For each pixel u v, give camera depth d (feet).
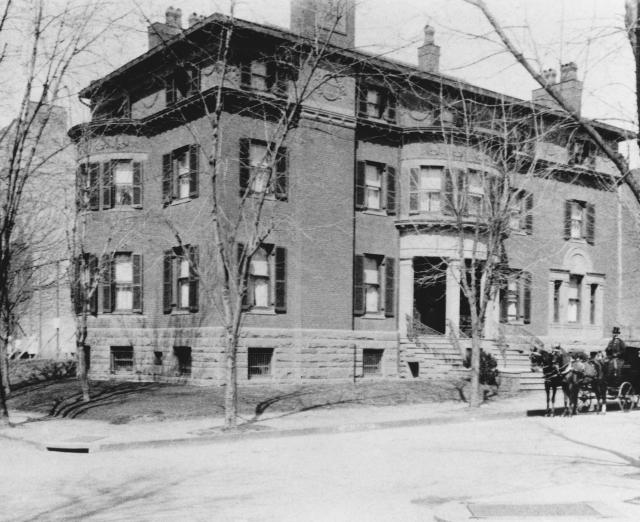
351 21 97.35
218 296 88.79
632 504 32.01
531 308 122.01
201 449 54.54
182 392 83.20
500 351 107.65
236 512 32.24
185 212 94.89
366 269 103.76
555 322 127.24
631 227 137.18
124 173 102.53
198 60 93.20
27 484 40.68
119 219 94.17
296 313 94.07
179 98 96.63
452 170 85.71
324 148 96.68
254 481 40.32
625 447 54.65
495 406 82.48
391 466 45.37
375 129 103.55
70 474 43.98
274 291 92.73
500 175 94.53
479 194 101.96
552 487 36.58
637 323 137.69
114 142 102.12
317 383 94.32
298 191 94.43
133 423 66.85
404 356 105.40
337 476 41.78
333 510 32.50
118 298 102.73
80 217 94.17
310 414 72.79
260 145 93.15
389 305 104.63
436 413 74.90
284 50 91.97
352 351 98.73
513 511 30.50
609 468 44.57
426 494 36.42
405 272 106.01
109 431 62.08
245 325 90.12
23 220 110.73
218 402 76.43
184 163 96.63
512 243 119.14
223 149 88.74
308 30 93.30
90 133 83.46
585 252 132.36
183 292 96.37
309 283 94.63
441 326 120.06
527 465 45.83
